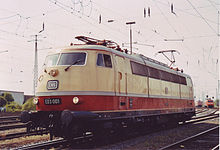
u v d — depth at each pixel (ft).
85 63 30.48
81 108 29.07
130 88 36.78
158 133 44.09
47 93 30.17
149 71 43.86
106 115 31.04
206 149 30.55
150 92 43.19
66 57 31.09
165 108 48.93
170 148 30.09
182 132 45.50
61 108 29.35
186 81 63.93
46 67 31.55
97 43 35.65
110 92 32.04
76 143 32.83
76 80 29.66
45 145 29.71
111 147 30.35
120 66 34.91
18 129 46.60
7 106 107.76
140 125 41.57
